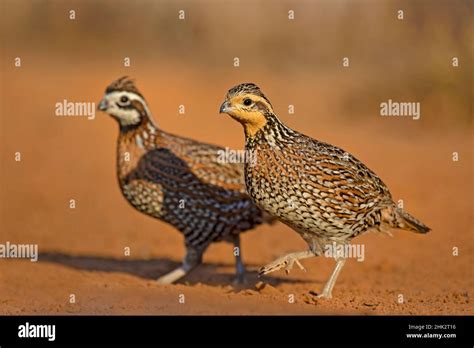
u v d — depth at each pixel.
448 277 11.50
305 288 10.87
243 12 32.44
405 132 22.34
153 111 24.78
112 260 13.23
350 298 10.04
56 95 27.78
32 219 16.28
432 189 16.78
